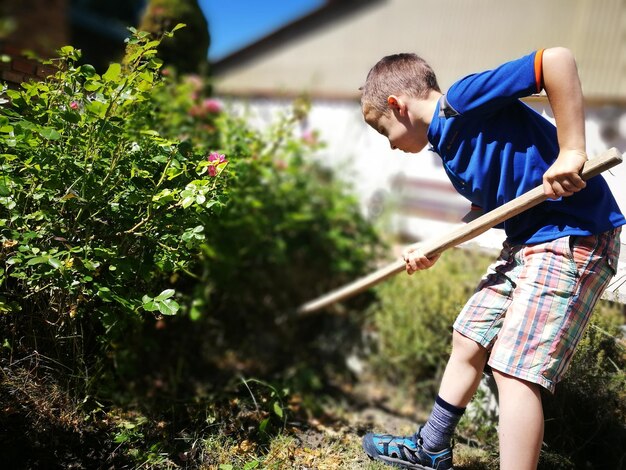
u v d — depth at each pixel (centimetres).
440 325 239
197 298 243
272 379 273
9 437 158
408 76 163
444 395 169
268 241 303
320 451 191
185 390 246
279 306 326
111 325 158
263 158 267
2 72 185
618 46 531
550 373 145
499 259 170
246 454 182
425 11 701
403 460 179
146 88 171
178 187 170
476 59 643
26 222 155
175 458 175
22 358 165
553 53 136
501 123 152
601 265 149
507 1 625
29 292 163
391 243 383
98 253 152
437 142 159
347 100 547
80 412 173
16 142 150
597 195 149
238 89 677
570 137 136
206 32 295
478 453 195
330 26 816
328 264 333
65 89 162
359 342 307
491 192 157
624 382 179
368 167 514
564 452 180
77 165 156
